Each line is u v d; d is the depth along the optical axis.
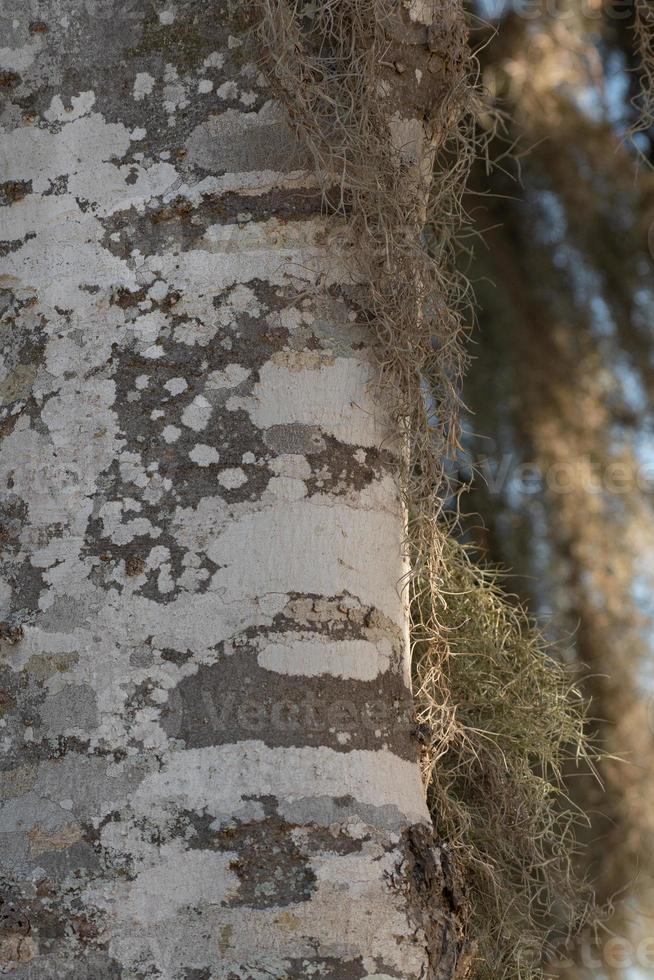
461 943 1.57
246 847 1.53
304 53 1.65
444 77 1.72
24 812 1.54
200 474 1.58
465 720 1.82
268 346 1.60
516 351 2.93
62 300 1.62
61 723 1.55
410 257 1.68
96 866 1.52
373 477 1.62
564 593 2.78
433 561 1.72
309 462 1.59
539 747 1.87
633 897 2.49
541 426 2.91
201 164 1.62
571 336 2.99
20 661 1.57
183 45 1.64
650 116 2.09
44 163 1.64
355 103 1.65
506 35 2.83
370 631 1.59
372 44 1.66
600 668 2.72
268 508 1.58
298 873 1.53
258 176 1.62
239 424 1.59
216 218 1.62
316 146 1.62
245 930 1.51
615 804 2.58
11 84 1.66
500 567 2.78
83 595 1.57
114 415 1.59
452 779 1.78
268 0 1.62
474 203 3.01
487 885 1.75
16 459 1.60
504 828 1.79
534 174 3.01
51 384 1.60
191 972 1.51
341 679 1.57
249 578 1.57
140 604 1.56
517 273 2.99
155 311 1.60
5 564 1.58
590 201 3.00
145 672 1.55
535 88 2.84
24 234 1.63
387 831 1.55
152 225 1.62
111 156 1.63
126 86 1.64
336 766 1.55
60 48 1.65
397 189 1.67
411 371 1.67
